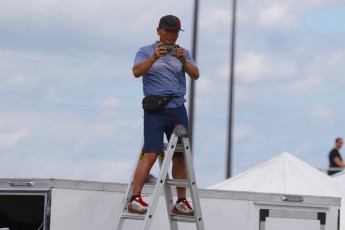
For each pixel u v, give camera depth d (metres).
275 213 34.88
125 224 33.84
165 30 30.20
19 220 34.62
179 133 29.88
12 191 33.00
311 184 43.59
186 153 30.08
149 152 30.31
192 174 30.23
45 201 32.75
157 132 30.28
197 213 30.48
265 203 34.78
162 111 30.25
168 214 31.50
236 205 34.66
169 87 30.33
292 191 42.97
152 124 30.28
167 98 30.23
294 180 43.66
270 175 44.06
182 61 30.23
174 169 31.11
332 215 35.34
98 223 33.12
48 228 32.69
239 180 44.19
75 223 32.91
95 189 33.19
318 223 35.22
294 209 35.09
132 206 30.16
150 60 29.84
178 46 30.12
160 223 34.06
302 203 35.19
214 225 34.38
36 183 32.88
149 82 30.45
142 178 30.25
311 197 35.19
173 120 30.44
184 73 30.73
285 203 35.03
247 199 34.75
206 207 34.38
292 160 44.84
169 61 30.38
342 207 43.41
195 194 30.31
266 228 34.75
